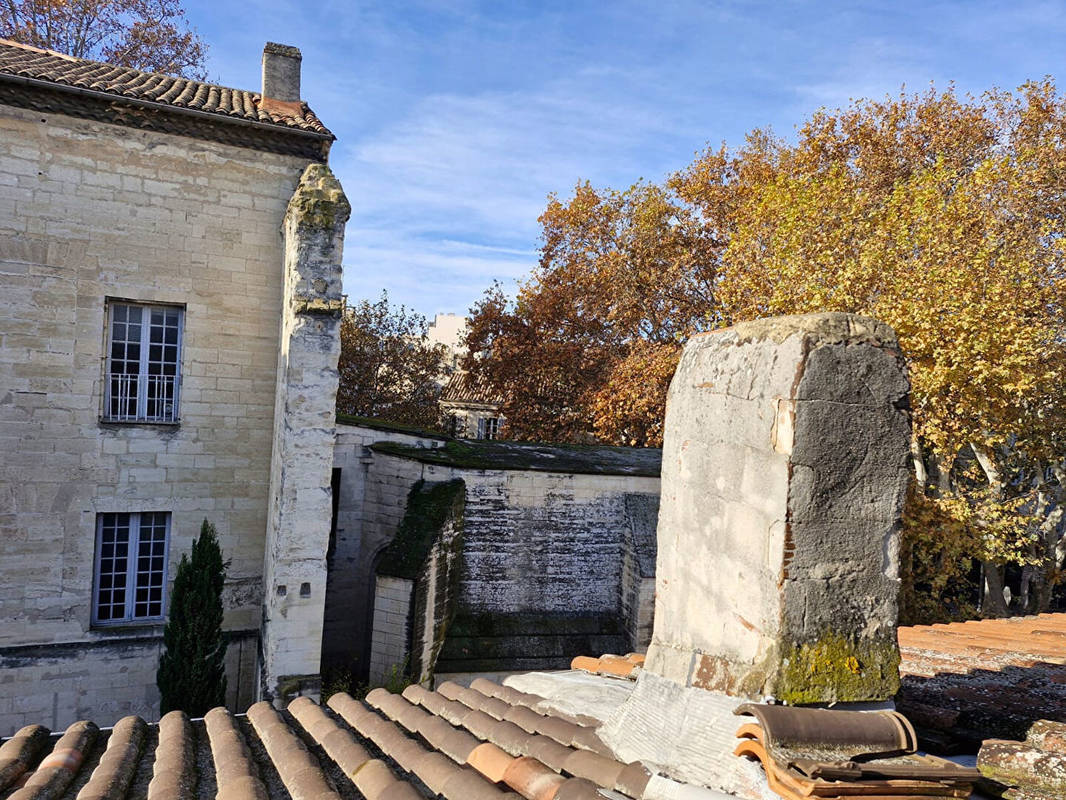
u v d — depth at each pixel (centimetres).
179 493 1384
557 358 2795
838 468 302
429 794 365
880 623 311
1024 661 581
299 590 1187
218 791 399
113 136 1305
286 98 1556
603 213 2855
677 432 386
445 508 1574
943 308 1623
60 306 1286
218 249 1392
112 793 399
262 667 1297
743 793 274
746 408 327
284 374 1255
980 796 318
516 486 1712
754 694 299
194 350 1384
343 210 1210
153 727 561
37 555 1284
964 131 2567
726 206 2795
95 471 1320
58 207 1277
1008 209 2095
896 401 313
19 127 1243
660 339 2873
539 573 1739
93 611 1336
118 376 1350
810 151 2689
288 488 1182
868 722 283
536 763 355
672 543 382
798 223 1912
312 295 1196
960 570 2102
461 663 1576
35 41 2530
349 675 1545
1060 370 1816
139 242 1335
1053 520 2062
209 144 1375
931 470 2291
